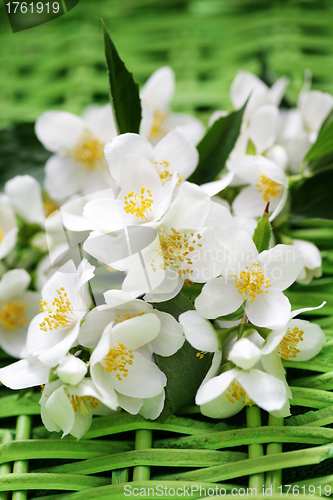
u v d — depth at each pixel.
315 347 0.40
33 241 0.46
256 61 0.51
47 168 0.46
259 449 0.39
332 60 0.51
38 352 0.39
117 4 0.61
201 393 0.38
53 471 0.40
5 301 0.44
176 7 0.60
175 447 0.39
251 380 0.38
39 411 0.41
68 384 0.38
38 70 0.56
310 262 0.42
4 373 0.39
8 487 0.39
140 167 0.39
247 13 0.58
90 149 0.45
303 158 0.45
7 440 0.40
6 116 0.50
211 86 0.51
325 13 0.56
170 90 0.46
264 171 0.40
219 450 0.39
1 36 0.60
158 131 0.46
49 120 0.45
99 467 0.39
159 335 0.39
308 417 0.39
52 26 0.60
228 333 0.39
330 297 0.43
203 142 0.42
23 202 0.45
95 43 0.57
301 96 0.46
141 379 0.39
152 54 0.55
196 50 0.55
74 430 0.39
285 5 0.57
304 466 0.39
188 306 0.40
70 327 0.40
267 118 0.43
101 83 0.53
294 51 0.52
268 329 0.39
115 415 0.40
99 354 0.38
